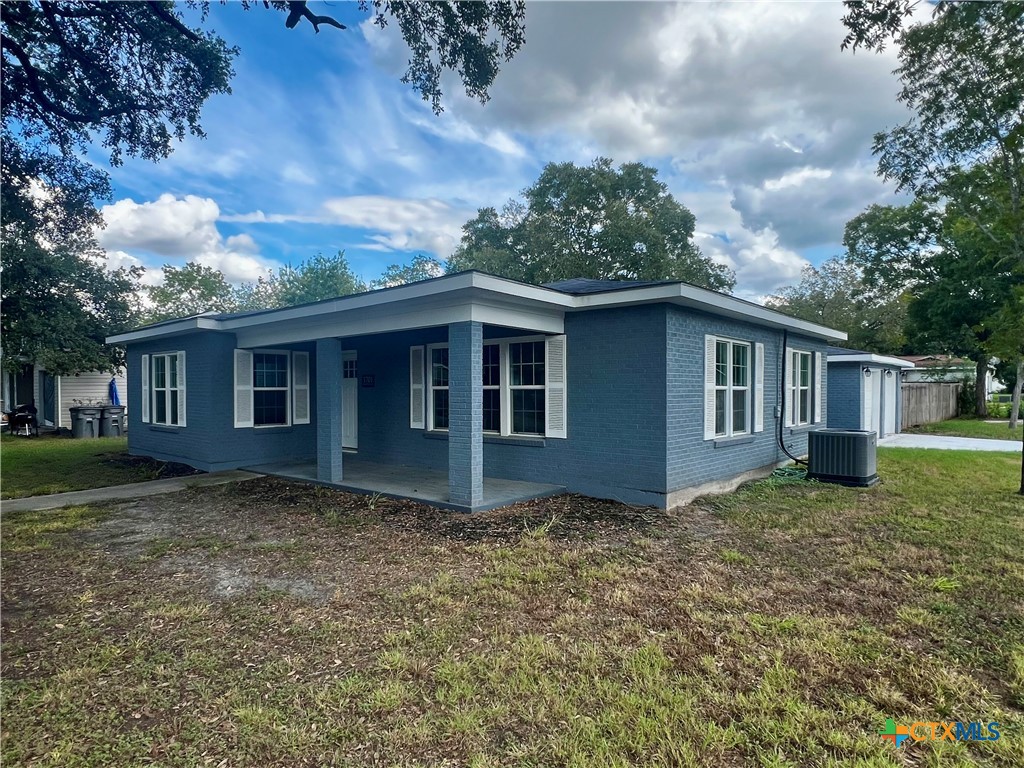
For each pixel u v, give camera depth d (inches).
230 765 94.4
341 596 169.0
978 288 769.6
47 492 335.0
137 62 348.8
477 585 176.2
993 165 262.8
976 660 127.8
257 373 424.8
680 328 283.7
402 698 113.4
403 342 398.9
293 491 324.2
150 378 471.5
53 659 130.3
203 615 155.6
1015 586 171.8
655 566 193.9
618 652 132.0
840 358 578.6
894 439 619.5
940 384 901.2
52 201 449.1
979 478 359.3
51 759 95.5
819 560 199.8
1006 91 189.5
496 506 274.1
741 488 330.0
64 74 339.9
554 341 313.0
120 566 198.1
